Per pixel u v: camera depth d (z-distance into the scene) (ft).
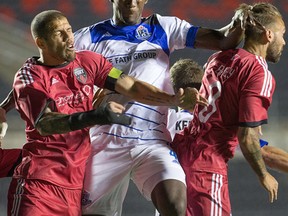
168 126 54.95
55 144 47.11
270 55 49.47
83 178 48.70
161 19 53.16
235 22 49.39
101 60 49.16
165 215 46.52
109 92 51.47
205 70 50.42
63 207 47.50
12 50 128.88
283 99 123.03
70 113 47.32
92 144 50.96
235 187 116.57
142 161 49.67
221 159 48.78
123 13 52.16
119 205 52.06
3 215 110.83
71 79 47.47
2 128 49.90
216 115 48.26
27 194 46.75
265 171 46.88
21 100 46.26
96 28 53.11
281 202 115.85
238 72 47.50
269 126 120.57
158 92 48.70
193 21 130.31
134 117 50.52
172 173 47.55
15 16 132.16
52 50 46.75
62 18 46.91
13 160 50.11
